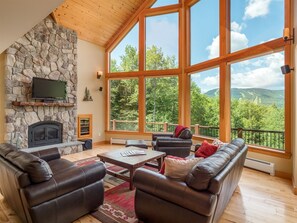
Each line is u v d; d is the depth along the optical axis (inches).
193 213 66.4
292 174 127.8
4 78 165.6
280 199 104.3
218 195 66.4
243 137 165.6
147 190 76.5
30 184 70.2
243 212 91.4
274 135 145.5
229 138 174.9
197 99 212.1
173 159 76.0
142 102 243.0
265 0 146.3
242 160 101.3
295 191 110.3
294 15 122.8
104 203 99.1
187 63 219.9
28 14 75.9
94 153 201.8
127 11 232.1
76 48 219.1
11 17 78.3
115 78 256.7
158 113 239.3
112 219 85.0
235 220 84.7
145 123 245.4
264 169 143.0
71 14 200.8
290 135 131.9
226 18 172.6
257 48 148.5
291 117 131.3
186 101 222.1
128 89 254.5
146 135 241.0
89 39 239.1
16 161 77.5
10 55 165.9
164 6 227.8
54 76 197.8
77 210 82.0
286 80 133.7
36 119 184.1
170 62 231.3
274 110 144.9
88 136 236.8
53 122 197.5
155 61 238.4
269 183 125.6
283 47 135.4
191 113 220.7
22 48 173.6
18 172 70.7
